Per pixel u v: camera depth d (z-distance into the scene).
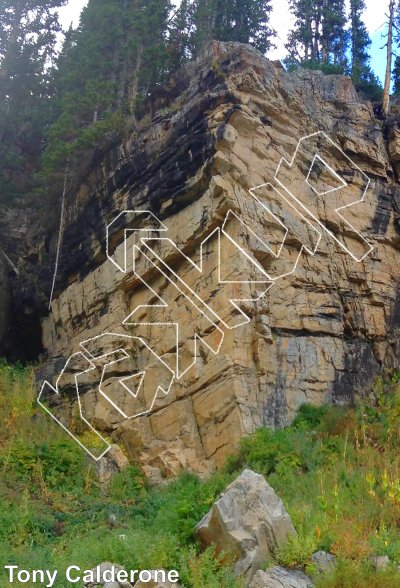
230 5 31.91
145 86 26.17
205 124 18.67
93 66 29.33
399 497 11.39
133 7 32.44
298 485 12.91
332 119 21.17
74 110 24.88
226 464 14.71
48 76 32.28
